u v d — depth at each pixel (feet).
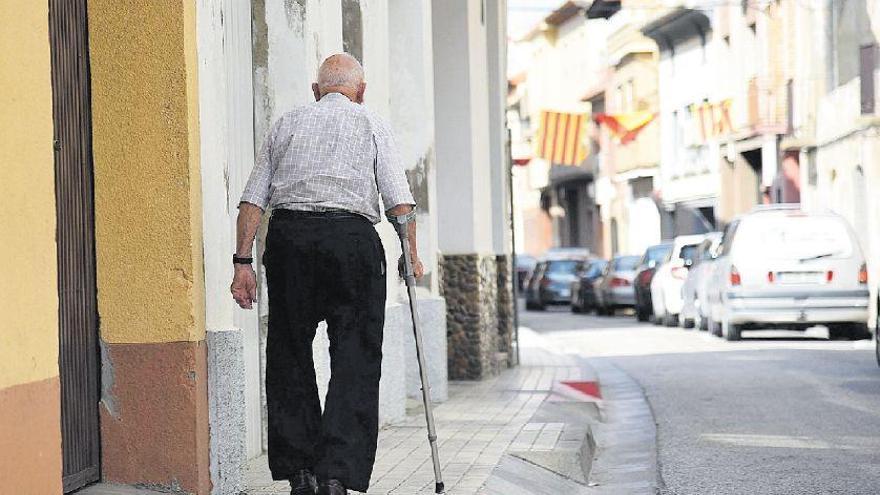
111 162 25.59
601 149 267.39
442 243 58.23
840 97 150.20
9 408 19.07
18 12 19.58
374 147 25.00
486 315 59.98
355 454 24.34
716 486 32.55
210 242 26.61
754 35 183.52
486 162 62.85
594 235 279.90
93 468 25.50
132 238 25.54
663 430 42.98
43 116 20.34
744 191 191.52
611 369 68.08
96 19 25.54
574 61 295.07
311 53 34.53
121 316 25.63
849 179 148.05
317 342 35.04
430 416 25.32
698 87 207.92
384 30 44.16
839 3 151.12
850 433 41.19
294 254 24.50
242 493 27.84
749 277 87.04
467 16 57.67
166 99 25.38
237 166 32.50
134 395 25.63
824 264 86.38
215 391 26.27
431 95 50.19
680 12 204.85
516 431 39.55
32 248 19.92
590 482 34.50
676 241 118.93
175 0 25.32
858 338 88.89
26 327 19.67
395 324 41.91
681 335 100.01
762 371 62.80
